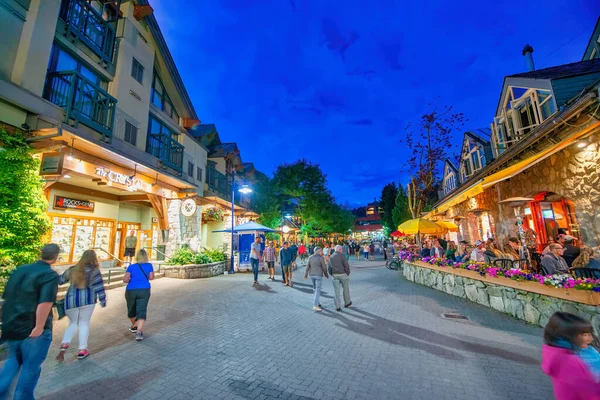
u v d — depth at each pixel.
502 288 6.92
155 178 12.09
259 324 6.12
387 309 7.41
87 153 8.38
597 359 2.00
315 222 29.12
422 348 4.74
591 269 5.66
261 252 15.84
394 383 3.61
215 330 5.71
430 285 10.71
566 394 1.98
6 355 4.07
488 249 9.30
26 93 6.77
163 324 6.08
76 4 9.12
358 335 5.41
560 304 5.33
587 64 8.99
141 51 12.09
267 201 27.72
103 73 9.98
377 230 60.84
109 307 7.38
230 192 22.02
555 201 10.08
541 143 7.89
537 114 9.11
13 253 5.58
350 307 7.66
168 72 14.32
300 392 3.41
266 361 4.27
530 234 9.69
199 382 3.63
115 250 13.66
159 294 9.30
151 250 15.95
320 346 4.87
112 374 3.83
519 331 5.51
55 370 3.94
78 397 3.26
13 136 6.35
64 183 11.09
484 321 6.20
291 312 7.15
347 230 44.88
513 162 9.52
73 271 4.40
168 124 14.39
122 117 10.65
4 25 6.77
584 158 6.71
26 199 6.07
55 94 8.02
